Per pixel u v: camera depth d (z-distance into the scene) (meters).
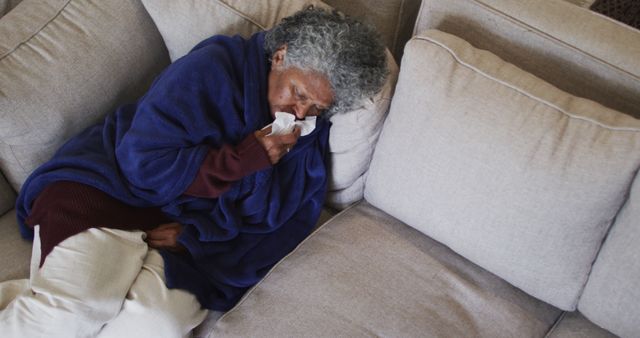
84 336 1.05
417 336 1.11
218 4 1.33
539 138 1.07
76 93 1.24
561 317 1.20
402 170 1.24
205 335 1.20
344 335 1.09
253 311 1.15
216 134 1.20
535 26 1.21
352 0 1.46
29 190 1.20
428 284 1.21
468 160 1.13
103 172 1.16
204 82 1.16
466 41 1.24
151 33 1.41
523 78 1.14
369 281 1.20
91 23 1.29
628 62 1.13
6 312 1.02
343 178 1.40
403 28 1.56
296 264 1.24
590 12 1.22
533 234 1.11
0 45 1.19
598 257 1.10
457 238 1.21
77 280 1.04
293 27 1.18
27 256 1.24
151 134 1.13
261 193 1.26
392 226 1.35
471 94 1.13
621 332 1.08
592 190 1.03
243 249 1.29
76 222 1.10
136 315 1.09
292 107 1.22
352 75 1.14
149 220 1.23
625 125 1.03
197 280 1.18
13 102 1.14
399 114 1.22
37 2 1.29
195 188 1.18
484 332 1.14
